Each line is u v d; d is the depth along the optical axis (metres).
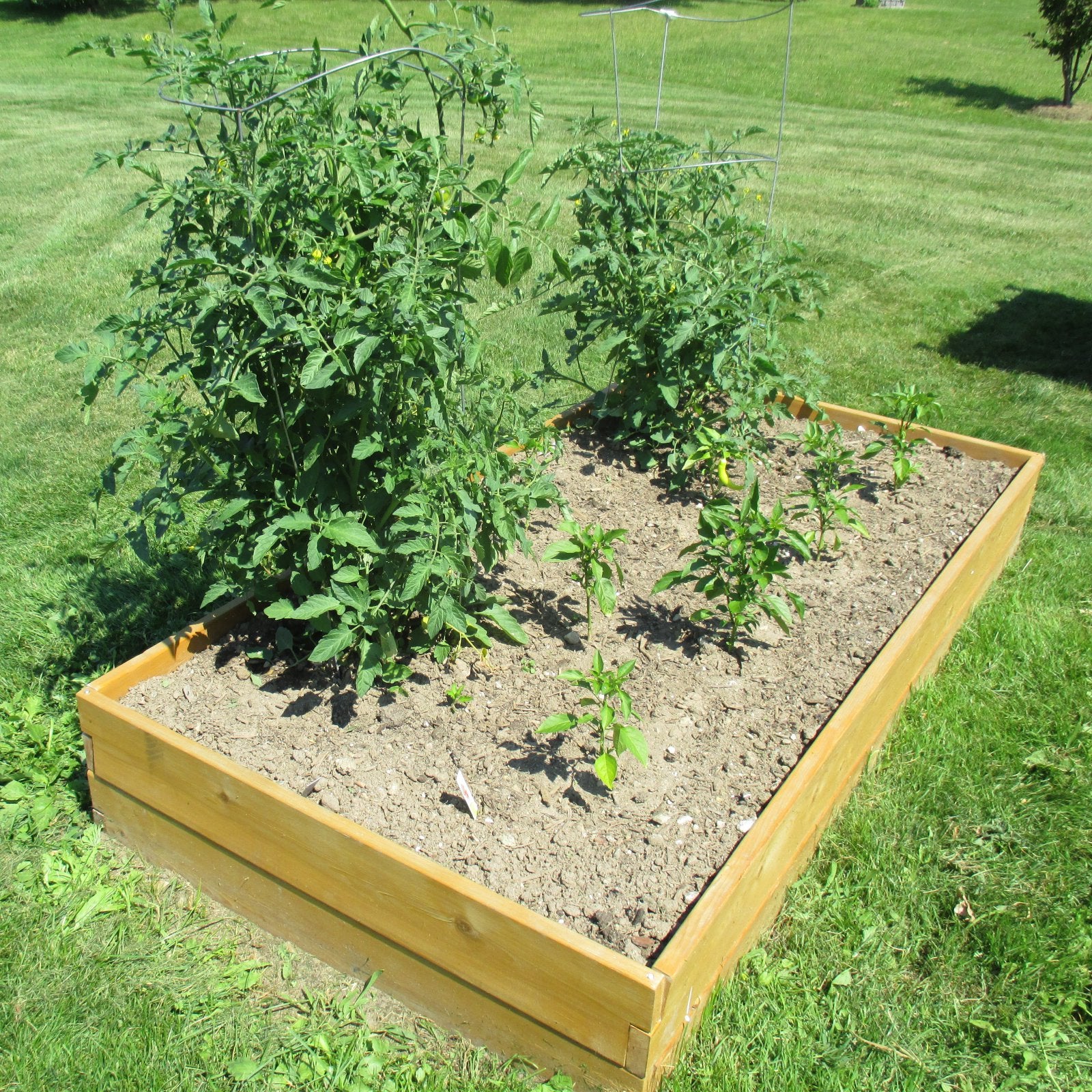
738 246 4.21
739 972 2.52
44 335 6.57
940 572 3.64
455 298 2.69
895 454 4.22
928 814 3.03
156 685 2.98
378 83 2.89
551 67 17.36
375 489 2.95
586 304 4.29
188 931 2.74
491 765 2.76
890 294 7.56
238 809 2.57
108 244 8.20
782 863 2.64
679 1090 2.22
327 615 2.88
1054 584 4.18
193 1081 2.35
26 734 3.32
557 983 2.16
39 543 4.32
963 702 3.47
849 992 2.50
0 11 22.81
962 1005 2.49
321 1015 2.50
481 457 2.80
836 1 27.69
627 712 2.64
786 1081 2.28
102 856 2.96
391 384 2.69
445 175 2.63
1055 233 9.23
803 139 13.01
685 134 12.67
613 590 3.15
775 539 3.36
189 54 2.63
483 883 2.41
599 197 4.28
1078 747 3.29
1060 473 5.03
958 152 12.68
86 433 5.33
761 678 3.14
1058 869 2.85
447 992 2.41
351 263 2.58
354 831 2.36
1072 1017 2.48
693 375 4.16
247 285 2.50
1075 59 15.53
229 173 2.68
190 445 2.81
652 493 4.20
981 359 6.43
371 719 2.92
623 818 2.61
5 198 9.54
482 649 3.20
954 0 29.48
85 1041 2.42
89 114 13.22
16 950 2.65
